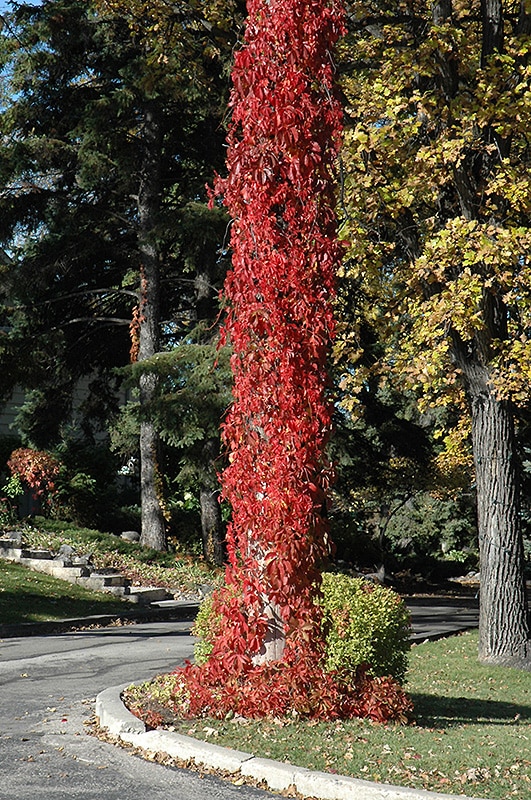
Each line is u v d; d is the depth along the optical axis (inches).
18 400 1364.4
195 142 1092.5
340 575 386.0
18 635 671.8
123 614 781.9
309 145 344.5
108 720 334.3
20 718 364.2
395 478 1268.5
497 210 565.0
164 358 971.9
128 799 260.1
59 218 1063.0
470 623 818.8
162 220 986.1
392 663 366.3
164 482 1189.1
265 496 338.6
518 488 595.5
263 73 345.7
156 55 735.7
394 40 584.7
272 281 337.7
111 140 1016.2
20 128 1074.1
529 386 553.9
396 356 629.6
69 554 948.0
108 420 1283.2
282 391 335.3
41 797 261.6
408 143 581.9
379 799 250.4
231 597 349.7
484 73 539.5
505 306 595.5
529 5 533.3
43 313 1151.6
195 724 321.7
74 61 1040.8
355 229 564.7
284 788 268.2
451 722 360.2
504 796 248.8
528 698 457.1
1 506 1040.2
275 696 328.8
